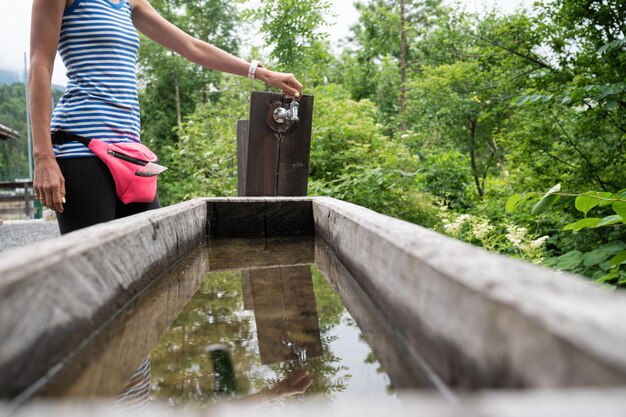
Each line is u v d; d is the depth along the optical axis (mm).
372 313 1045
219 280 1517
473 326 539
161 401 699
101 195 1693
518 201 2006
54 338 740
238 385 758
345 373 788
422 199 5695
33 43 1561
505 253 3729
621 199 1718
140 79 22359
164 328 1059
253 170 3174
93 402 674
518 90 6051
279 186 3217
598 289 492
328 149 6020
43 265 726
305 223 2393
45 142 1540
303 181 3248
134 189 1749
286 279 1529
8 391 595
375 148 6113
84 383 722
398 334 854
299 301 1274
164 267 1510
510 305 458
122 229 1120
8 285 611
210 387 755
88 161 1677
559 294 470
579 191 4398
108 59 1725
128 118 1777
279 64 8734
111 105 1723
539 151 4891
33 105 1533
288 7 8180
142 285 1238
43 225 11344
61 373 741
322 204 2107
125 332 953
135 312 1080
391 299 906
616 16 4281
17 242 8031
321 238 2141
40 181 1538
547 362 398
